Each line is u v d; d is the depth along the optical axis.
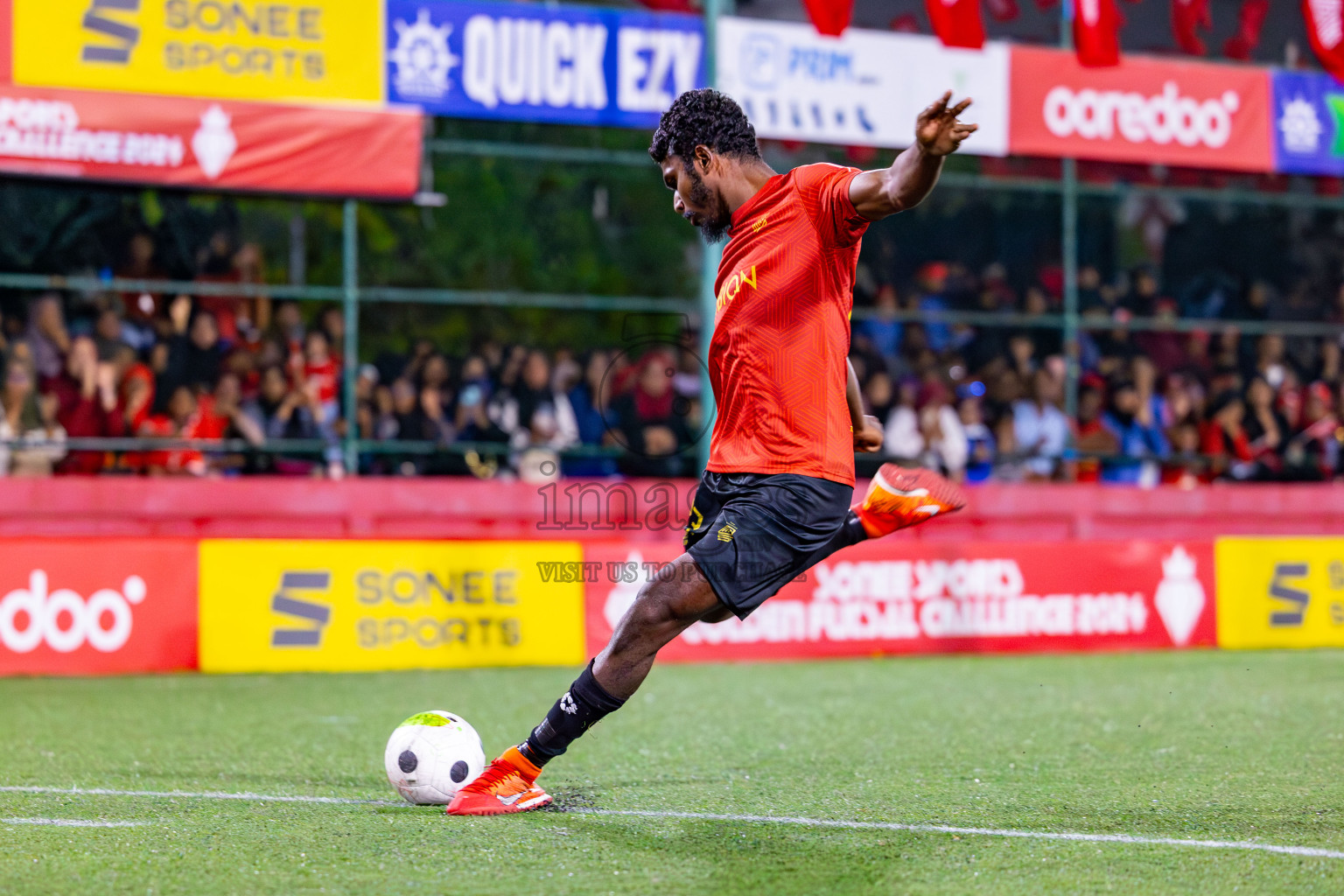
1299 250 19.23
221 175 12.46
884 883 4.47
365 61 12.83
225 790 6.29
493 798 5.59
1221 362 17.88
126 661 11.44
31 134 11.95
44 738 8.09
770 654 12.69
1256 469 17.06
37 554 11.27
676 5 15.06
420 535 13.50
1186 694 10.10
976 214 18.78
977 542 13.45
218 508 13.07
